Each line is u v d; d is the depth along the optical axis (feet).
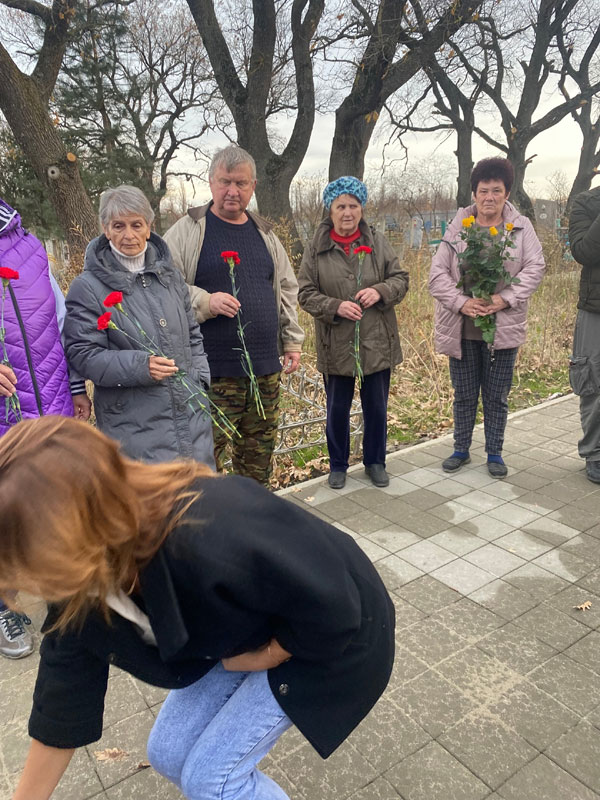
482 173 12.00
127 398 8.11
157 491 3.35
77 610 3.26
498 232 11.62
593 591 8.95
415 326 22.39
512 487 12.60
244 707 4.16
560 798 5.70
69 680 3.90
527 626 8.20
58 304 8.23
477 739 6.38
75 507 2.72
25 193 51.47
